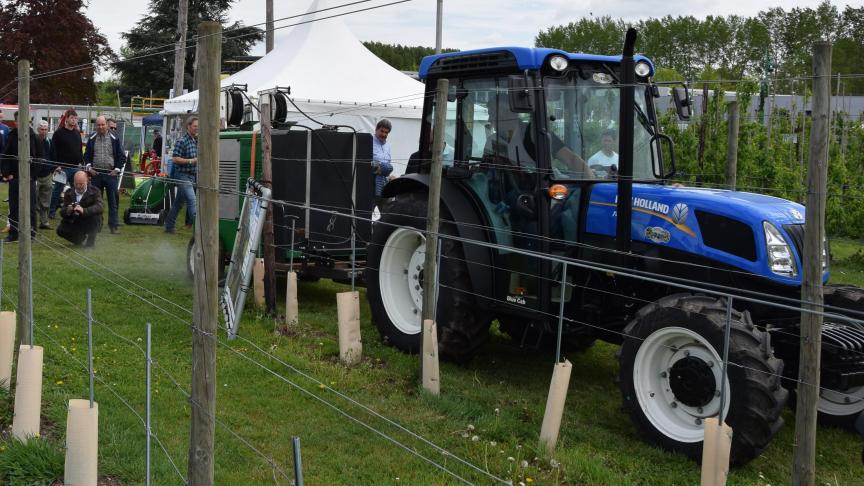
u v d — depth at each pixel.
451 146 6.88
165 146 17.95
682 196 5.67
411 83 15.84
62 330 7.05
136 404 5.46
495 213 6.39
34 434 4.77
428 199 6.58
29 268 5.75
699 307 4.94
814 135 4.05
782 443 5.47
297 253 8.62
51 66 34.56
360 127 14.84
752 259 5.33
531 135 6.10
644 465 4.90
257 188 7.67
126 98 48.03
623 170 5.67
